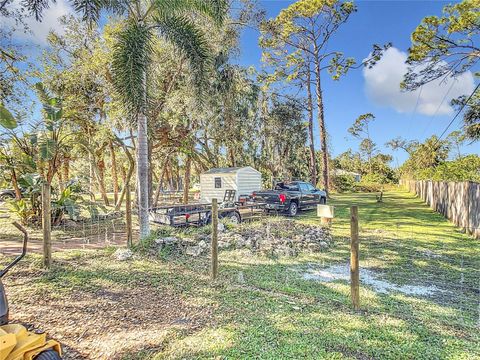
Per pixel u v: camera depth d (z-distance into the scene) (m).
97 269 5.62
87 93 13.17
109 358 2.87
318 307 4.06
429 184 17.95
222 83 15.89
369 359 2.87
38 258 6.17
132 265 5.91
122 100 6.63
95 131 14.23
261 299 4.32
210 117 16.86
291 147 24.62
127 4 6.80
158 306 4.06
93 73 12.22
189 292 4.57
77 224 10.88
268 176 24.08
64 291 4.56
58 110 9.80
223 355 2.89
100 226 10.57
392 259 6.66
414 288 4.97
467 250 7.41
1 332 2.32
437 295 4.67
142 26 6.92
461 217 10.42
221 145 20.61
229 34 13.38
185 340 3.17
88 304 4.12
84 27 11.34
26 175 9.43
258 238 8.16
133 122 6.90
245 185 17.41
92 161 16.72
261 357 2.86
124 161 20.14
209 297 4.38
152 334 3.31
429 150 34.16
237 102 19.05
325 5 20.00
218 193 17.52
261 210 13.45
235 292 4.59
